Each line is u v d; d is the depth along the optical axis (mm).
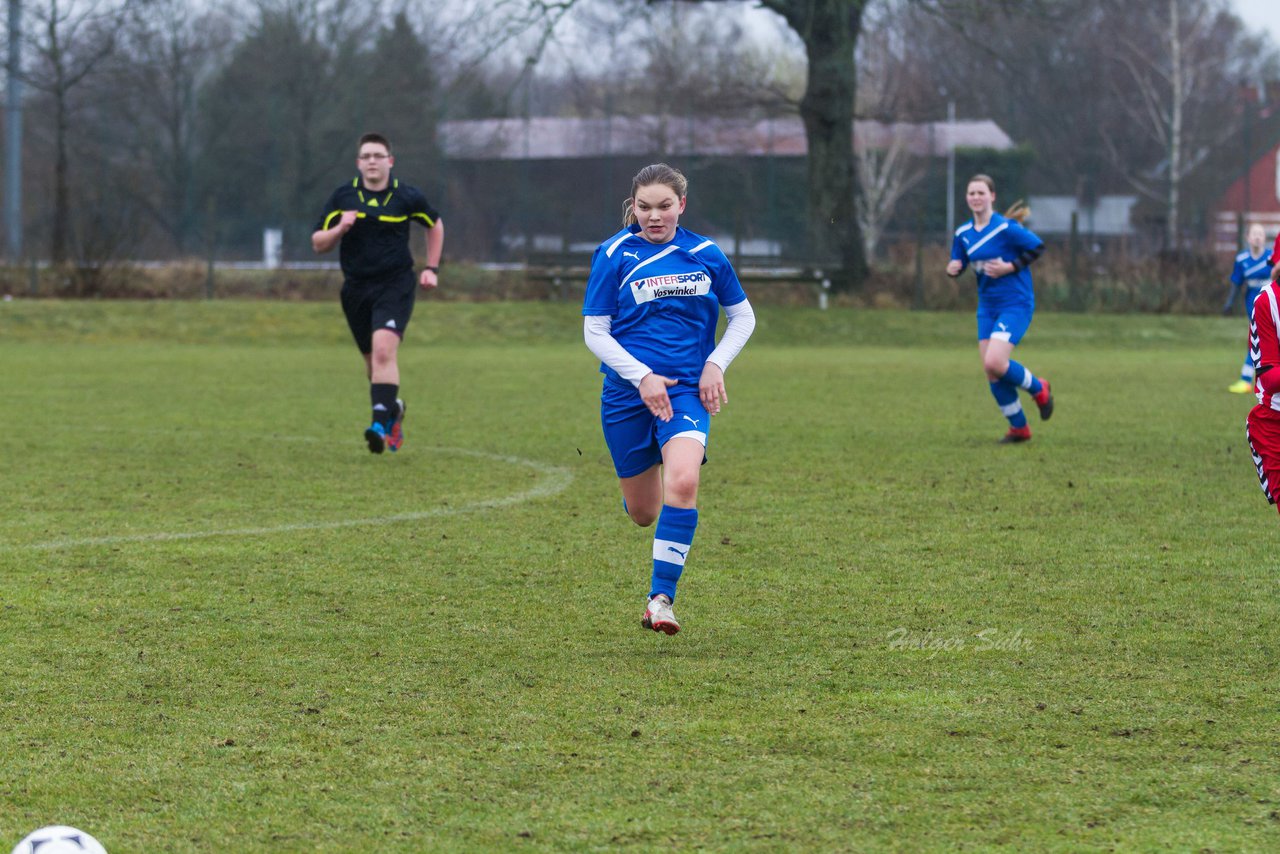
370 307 29125
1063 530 20281
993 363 30562
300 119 129375
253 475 26109
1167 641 13977
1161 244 109812
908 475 26047
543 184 126938
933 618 15016
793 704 11945
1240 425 35125
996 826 9250
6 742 10984
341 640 14180
